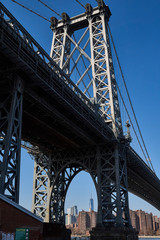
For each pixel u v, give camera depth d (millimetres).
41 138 47844
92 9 56500
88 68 52625
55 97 32438
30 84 29109
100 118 44312
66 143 48406
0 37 23031
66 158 50438
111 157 45906
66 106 34625
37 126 41375
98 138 47094
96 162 48562
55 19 56875
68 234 33656
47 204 48375
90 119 40094
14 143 24234
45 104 33781
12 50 23859
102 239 40469
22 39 25688
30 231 17266
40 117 38906
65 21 56469
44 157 53531
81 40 54844
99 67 52250
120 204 42406
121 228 40375
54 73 31734
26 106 35594
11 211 16781
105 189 44875
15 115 26266
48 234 29922
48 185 49656
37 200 50750
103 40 53719
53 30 56906
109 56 54344
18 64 25484
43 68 29578
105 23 55562
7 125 25719
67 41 56344
